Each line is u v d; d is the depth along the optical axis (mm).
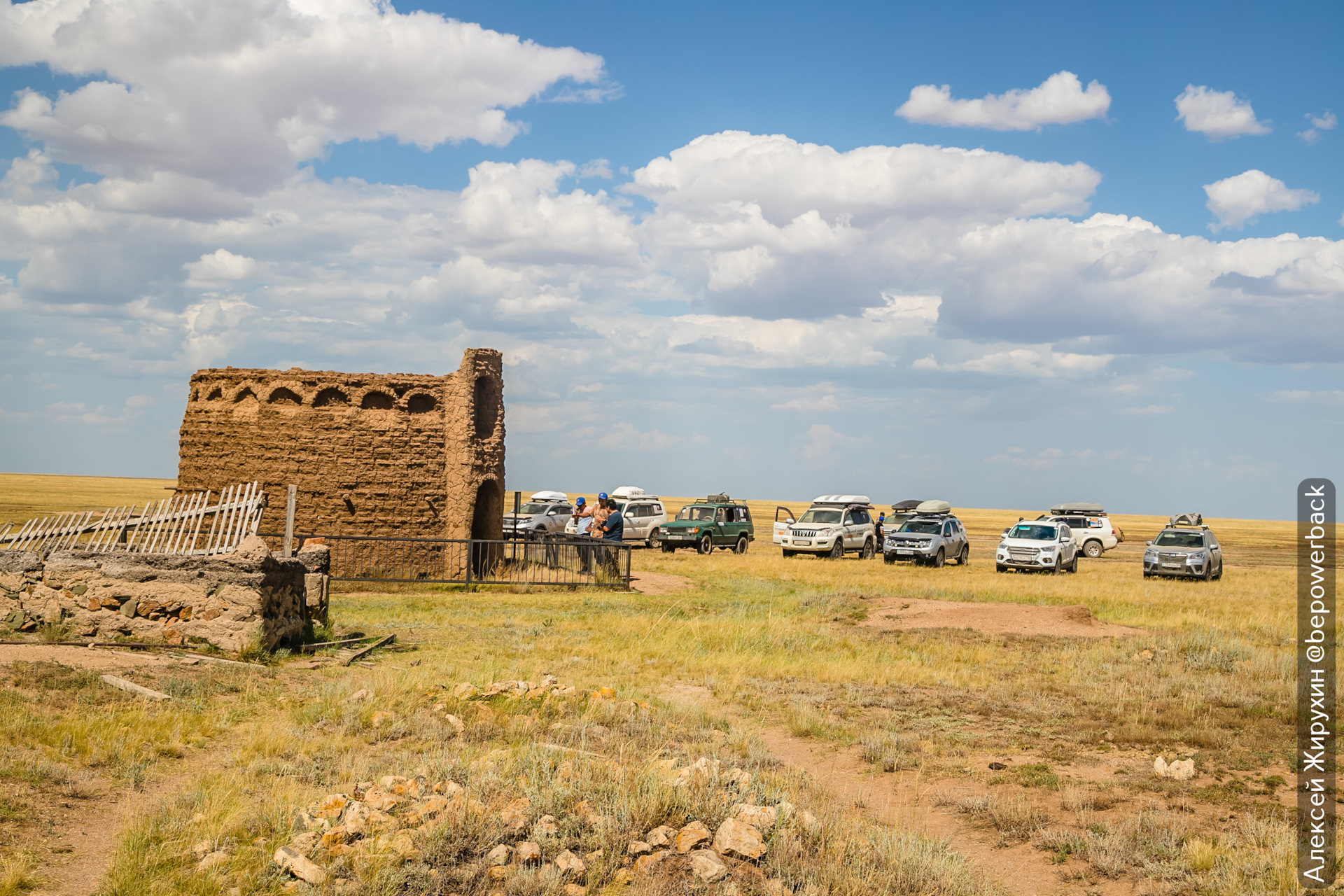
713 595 24391
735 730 10023
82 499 85000
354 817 5977
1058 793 8047
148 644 12312
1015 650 15938
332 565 25719
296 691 10789
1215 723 10258
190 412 26828
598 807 6438
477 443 27453
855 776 8656
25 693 9094
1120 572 35438
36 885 5258
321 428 26312
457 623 17906
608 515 28562
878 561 38656
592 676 12711
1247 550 60000
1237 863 6215
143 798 6848
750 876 5695
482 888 5414
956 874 6035
